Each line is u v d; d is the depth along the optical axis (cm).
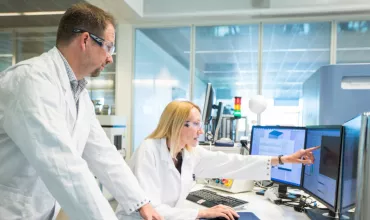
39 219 92
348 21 384
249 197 163
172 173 132
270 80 410
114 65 432
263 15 384
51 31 335
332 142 117
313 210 131
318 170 130
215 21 411
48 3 330
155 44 438
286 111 389
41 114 71
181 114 131
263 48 407
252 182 182
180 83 428
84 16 85
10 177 83
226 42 420
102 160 106
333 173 114
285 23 400
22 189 85
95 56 88
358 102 234
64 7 330
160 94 436
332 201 113
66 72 89
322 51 396
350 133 103
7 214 83
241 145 215
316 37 398
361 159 85
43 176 69
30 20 334
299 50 404
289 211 136
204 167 159
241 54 418
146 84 439
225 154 159
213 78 425
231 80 420
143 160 126
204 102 248
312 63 400
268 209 139
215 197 152
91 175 74
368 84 233
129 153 430
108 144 112
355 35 385
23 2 326
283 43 406
